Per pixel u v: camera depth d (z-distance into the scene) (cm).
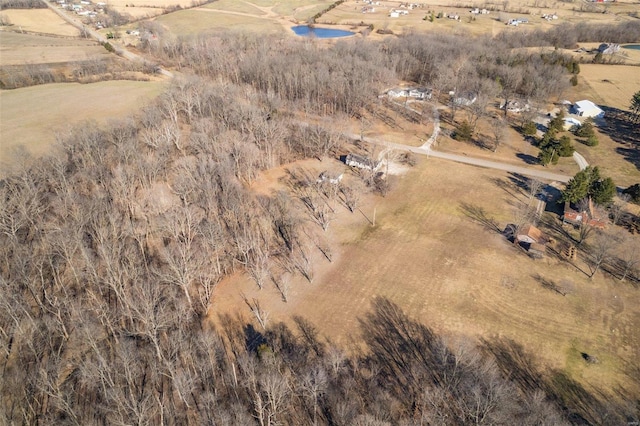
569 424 5603
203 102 14112
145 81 18050
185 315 7275
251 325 7381
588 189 10156
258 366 6369
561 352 6831
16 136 12681
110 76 18462
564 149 12544
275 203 10544
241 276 8481
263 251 9019
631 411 5978
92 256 7950
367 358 6750
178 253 8050
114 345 6712
